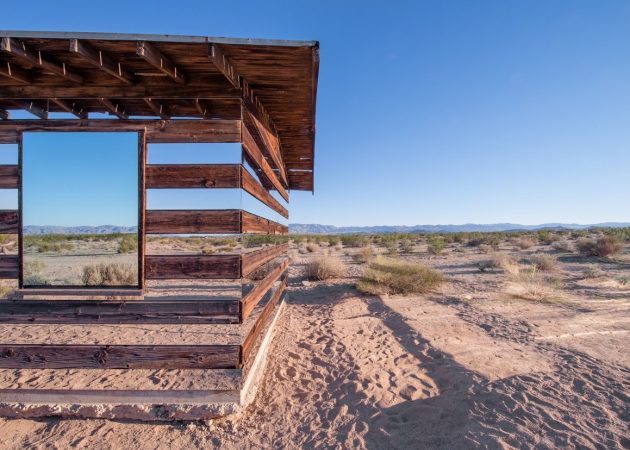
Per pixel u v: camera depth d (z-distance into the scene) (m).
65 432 3.77
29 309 4.14
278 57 3.92
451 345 6.32
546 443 3.42
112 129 4.20
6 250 4.35
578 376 4.93
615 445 3.38
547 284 11.83
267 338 6.12
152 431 3.79
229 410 3.96
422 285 11.59
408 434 3.70
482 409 4.10
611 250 19.52
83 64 4.15
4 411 4.02
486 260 20.27
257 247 5.07
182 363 3.99
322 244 40.22
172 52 3.79
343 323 7.90
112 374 5.05
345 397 4.52
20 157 4.26
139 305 4.06
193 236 4.11
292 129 6.88
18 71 4.23
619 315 8.32
